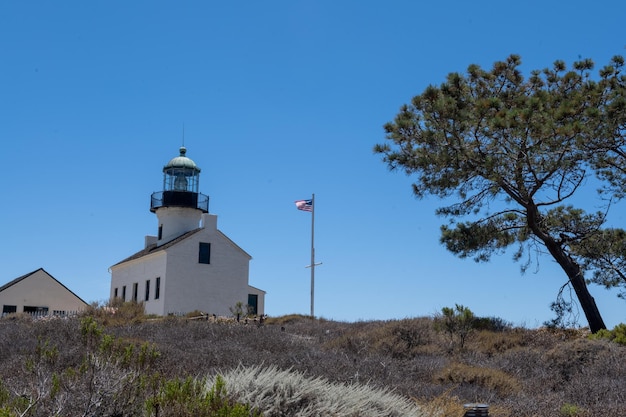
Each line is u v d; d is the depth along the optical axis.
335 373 12.85
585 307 24.94
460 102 24.25
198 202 49.28
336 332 25.91
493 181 24.56
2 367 11.88
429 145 24.69
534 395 13.60
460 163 24.61
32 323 23.02
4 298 46.41
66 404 7.02
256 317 36.41
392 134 25.53
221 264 45.91
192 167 49.66
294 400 7.93
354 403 8.28
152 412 7.01
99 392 7.12
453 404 10.27
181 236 47.03
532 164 24.42
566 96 26.19
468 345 21.25
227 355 14.75
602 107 24.81
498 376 14.37
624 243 24.56
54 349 12.39
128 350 11.58
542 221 26.33
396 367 15.38
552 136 23.19
